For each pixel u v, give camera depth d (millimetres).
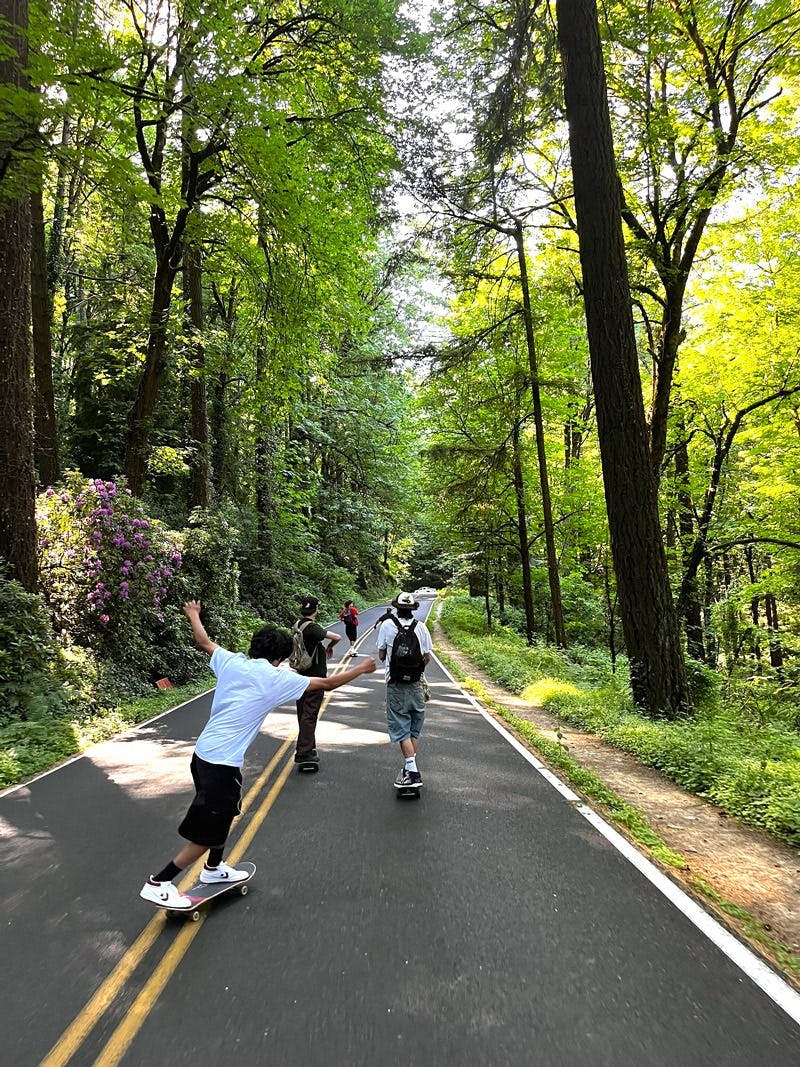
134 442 16266
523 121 13078
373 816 5648
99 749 8391
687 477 19625
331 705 11891
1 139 7719
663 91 14758
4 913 3949
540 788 6555
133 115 13375
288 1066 2561
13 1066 2582
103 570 12047
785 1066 2562
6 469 10375
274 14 15305
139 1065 2582
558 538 26953
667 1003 2973
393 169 15594
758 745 8195
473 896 4098
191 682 14367
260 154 11820
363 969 3266
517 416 21000
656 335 17500
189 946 3516
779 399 17219
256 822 5492
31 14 8188
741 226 15734
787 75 12906
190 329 18484
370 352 31688
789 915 3945
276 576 28172
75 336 21328
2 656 9344
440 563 32719
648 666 9945
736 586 22297
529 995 3033
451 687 14391
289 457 32781
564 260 19281
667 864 4637
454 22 13695
